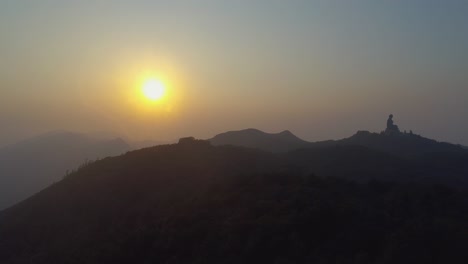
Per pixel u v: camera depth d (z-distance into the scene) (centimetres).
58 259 3731
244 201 3722
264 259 2845
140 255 3247
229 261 2867
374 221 3062
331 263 2680
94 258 3344
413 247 2644
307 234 3003
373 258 2684
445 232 2803
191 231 3312
